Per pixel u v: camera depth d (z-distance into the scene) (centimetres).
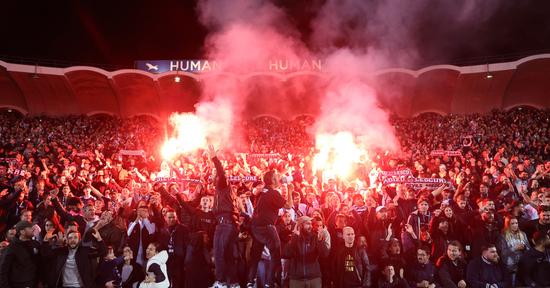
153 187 1040
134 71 3106
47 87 3222
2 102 3262
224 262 698
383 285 830
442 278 813
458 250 816
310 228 788
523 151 2009
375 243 866
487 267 796
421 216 920
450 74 3033
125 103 3381
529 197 1067
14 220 943
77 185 1138
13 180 1112
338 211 905
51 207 929
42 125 2864
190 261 806
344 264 825
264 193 714
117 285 793
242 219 841
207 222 826
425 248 832
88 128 2888
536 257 801
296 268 782
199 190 970
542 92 3089
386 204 988
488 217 862
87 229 839
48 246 775
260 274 812
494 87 3117
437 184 1071
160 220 852
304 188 1097
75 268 775
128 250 820
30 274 745
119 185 1331
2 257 733
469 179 1132
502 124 2705
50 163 1538
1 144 2544
